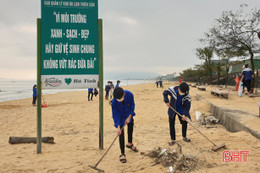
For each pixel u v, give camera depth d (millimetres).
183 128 4457
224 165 3012
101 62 4434
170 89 4387
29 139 5102
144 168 3189
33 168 3344
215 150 3654
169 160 3305
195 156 3381
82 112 10430
